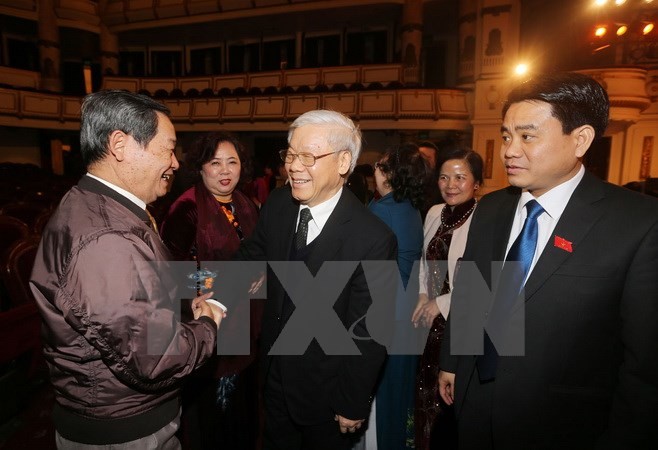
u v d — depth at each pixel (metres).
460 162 1.88
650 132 9.52
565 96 1.01
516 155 1.07
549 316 1.08
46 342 1.00
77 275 0.90
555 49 9.73
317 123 1.30
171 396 1.14
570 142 1.04
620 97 8.92
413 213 1.94
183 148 14.46
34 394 2.39
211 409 1.80
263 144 14.20
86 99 1.05
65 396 1.01
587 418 1.07
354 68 12.55
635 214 1.03
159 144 1.08
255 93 12.62
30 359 2.22
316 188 1.33
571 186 1.12
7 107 12.59
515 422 1.13
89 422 1.01
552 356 1.08
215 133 1.87
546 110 1.02
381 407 1.86
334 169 1.34
